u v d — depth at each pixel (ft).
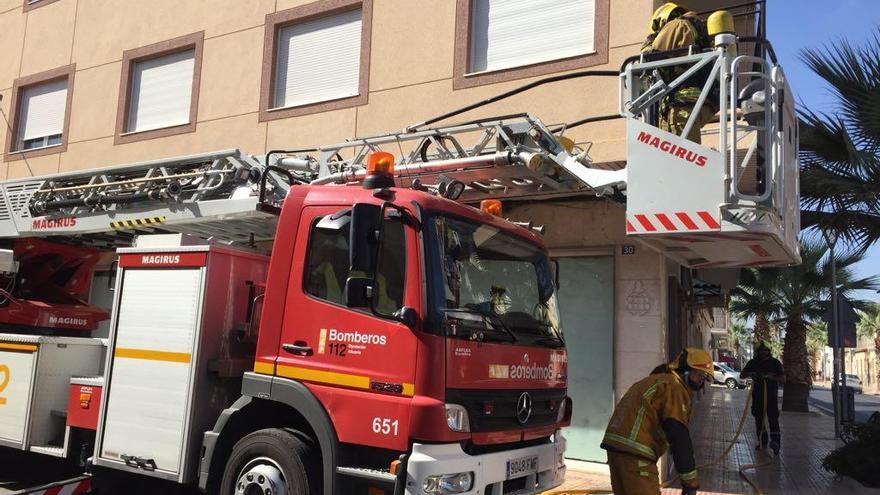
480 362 15.37
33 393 20.68
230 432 16.96
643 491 15.90
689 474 15.39
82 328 25.98
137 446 17.88
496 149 22.27
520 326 17.40
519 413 16.34
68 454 19.65
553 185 23.65
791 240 18.79
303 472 15.38
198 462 17.17
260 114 38.83
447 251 15.69
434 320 14.67
